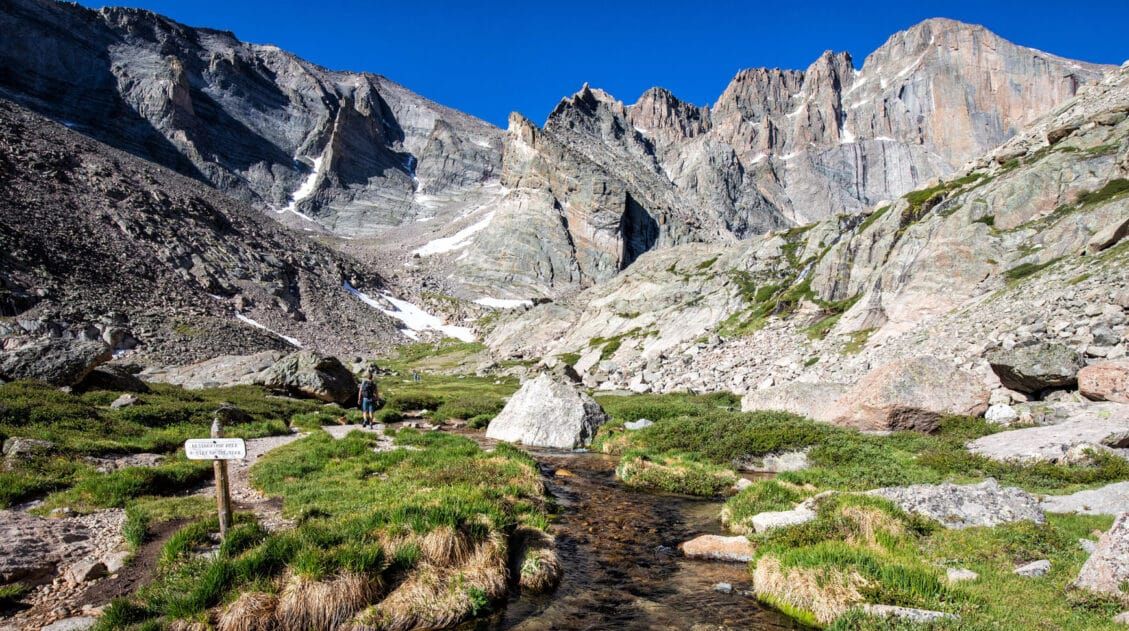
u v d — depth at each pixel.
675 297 93.06
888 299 46.38
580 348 91.19
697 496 18.84
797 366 46.53
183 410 28.17
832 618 9.55
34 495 14.54
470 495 14.66
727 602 10.84
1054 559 10.73
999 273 40.44
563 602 10.87
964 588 9.64
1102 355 24.58
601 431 29.66
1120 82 58.28
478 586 10.74
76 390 30.00
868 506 12.76
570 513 16.70
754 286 75.31
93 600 9.59
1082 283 30.47
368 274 180.62
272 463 19.56
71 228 96.69
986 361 29.45
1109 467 15.52
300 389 43.59
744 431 24.16
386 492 15.75
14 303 68.31
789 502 15.36
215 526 12.26
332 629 9.40
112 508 14.13
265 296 123.19
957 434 21.92
